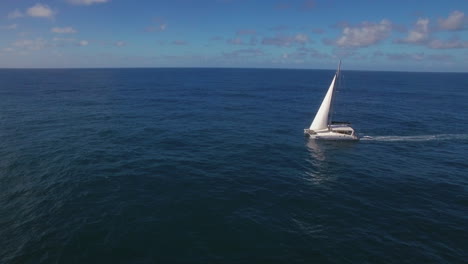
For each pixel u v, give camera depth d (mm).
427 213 25938
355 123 64125
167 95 111500
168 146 44500
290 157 41094
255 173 34875
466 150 45344
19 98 92750
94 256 19672
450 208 26906
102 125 56875
